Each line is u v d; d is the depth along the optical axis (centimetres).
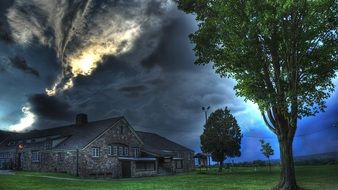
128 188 3291
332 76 2466
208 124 6962
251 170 7038
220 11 2445
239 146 6900
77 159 5447
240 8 2362
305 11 2278
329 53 2425
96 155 5628
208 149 6869
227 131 6844
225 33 2508
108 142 5856
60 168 5728
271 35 2398
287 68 2425
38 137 6794
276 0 2184
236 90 2602
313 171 5341
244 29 2348
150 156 6419
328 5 2206
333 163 8188
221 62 2612
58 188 3359
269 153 6638
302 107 2392
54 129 7000
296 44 2388
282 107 2416
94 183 3984
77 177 5184
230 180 4116
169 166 6756
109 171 5741
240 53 2473
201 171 7244
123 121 6216
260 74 2492
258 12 2247
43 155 6166
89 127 6253
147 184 3756
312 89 2420
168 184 3719
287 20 2342
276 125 2617
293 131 2564
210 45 2650
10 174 5028
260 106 2483
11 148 7100
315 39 2431
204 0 2620
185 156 8144
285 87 2473
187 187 3266
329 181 3434
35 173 5481
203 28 2609
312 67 2452
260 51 2452
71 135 6203
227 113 6956
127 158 5984
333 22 2297
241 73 2561
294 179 2556
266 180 3969
